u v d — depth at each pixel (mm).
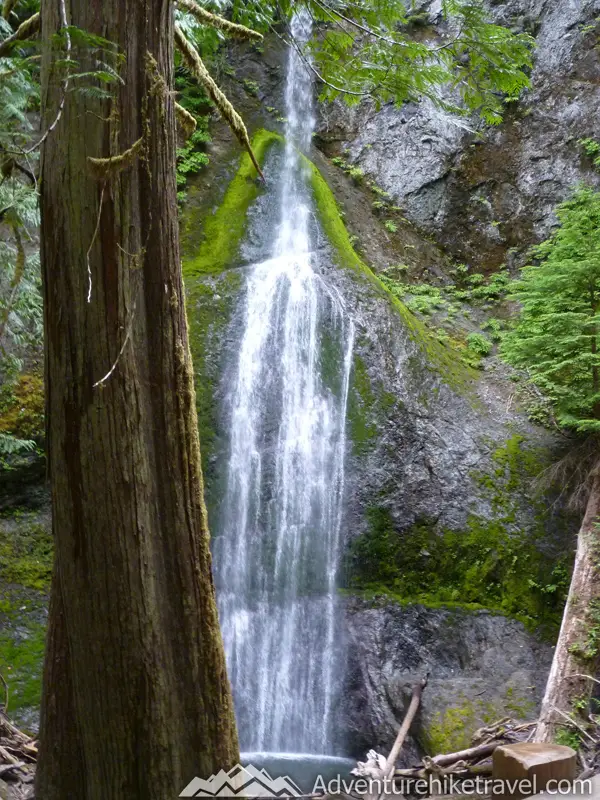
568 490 8930
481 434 9633
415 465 9336
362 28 4871
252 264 10977
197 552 3154
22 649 7652
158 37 3074
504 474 9273
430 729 7027
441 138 13523
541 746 3066
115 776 2963
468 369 10719
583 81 12875
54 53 2941
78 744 3223
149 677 2947
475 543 8844
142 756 2945
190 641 3076
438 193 13406
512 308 12148
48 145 2980
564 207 9117
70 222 2922
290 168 12391
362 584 8859
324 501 9266
